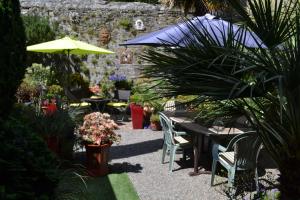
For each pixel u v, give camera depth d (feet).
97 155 18.21
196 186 17.21
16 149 8.21
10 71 12.26
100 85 42.39
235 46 8.32
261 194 11.41
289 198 8.54
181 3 39.81
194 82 8.05
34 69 36.24
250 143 12.16
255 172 12.73
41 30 40.70
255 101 8.47
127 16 43.04
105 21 42.78
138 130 31.01
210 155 21.66
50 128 18.12
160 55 8.45
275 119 8.38
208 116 10.01
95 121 18.45
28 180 8.00
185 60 8.15
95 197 15.56
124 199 15.51
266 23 8.62
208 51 8.11
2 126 9.07
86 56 42.37
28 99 30.96
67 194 10.44
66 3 42.52
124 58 43.01
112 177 18.26
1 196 6.74
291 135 8.21
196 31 8.47
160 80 8.34
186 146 19.39
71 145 18.80
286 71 7.51
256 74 7.68
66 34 42.19
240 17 8.78
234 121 10.13
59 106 20.02
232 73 7.84
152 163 20.90
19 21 12.94
